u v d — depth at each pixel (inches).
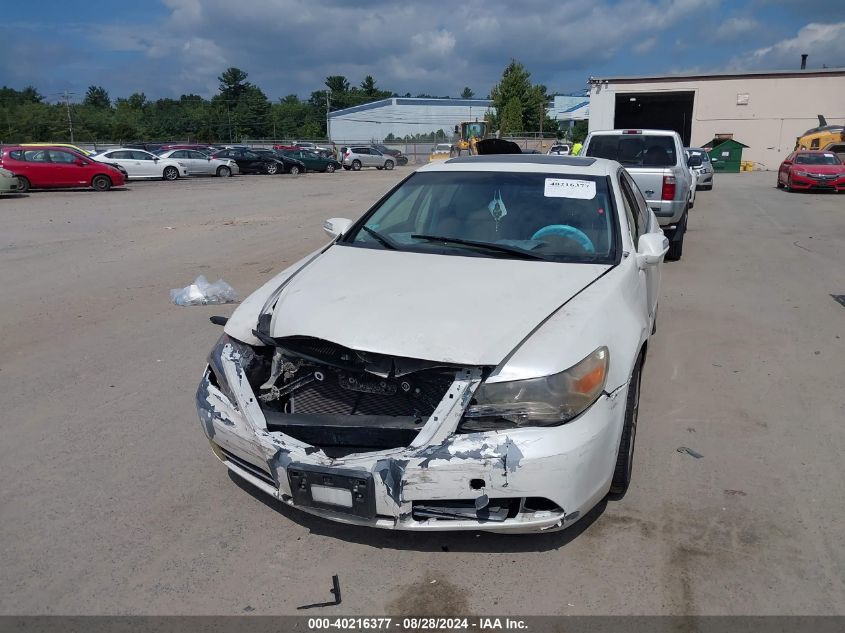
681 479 147.6
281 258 401.7
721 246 443.8
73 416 180.4
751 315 273.9
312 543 126.6
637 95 1742.1
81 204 748.6
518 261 146.3
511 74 2704.2
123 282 339.6
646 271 171.9
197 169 1343.5
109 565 120.8
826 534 128.0
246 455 121.6
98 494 142.9
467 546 125.3
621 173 191.0
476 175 179.3
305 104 4985.2
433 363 111.7
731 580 115.9
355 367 115.9
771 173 1499.8
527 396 110.0
